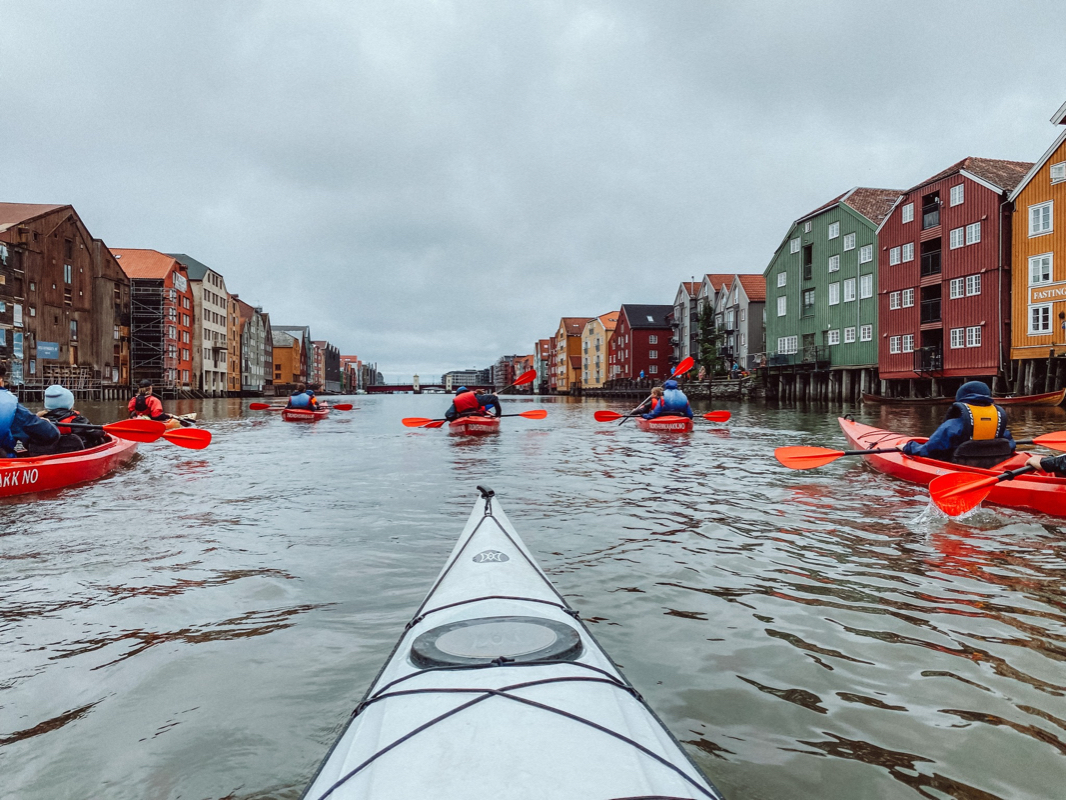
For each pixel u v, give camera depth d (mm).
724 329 53188
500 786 1603
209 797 2199
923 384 30688
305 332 114688
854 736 2486
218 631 3496
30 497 7184
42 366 39906
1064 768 2273
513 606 2756
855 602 3824
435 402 66750
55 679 2986
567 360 96250
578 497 6996
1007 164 28031
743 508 6355
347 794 1653
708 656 3154
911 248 30125
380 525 5809
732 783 2219
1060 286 23078
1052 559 4602
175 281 55250
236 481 8328
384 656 3193
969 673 2951
